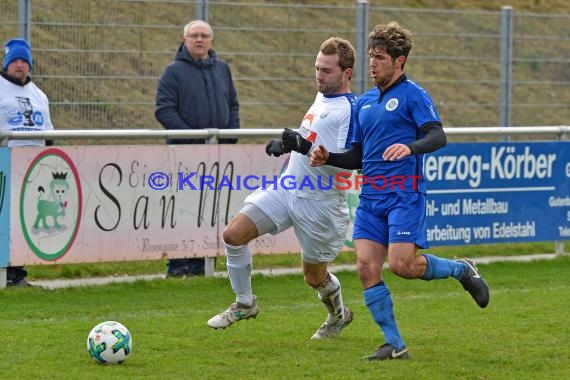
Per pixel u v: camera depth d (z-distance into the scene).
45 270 28.64
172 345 19.52
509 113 45.44
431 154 30.89
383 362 17.98
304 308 24.25
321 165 18.50
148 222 27.67
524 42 50.53
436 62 48.94
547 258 33.53
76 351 18.70
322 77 19.42
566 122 51.00
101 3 37.00
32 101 27.38
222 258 31.30
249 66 40.97
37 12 36.00
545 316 23.06
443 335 20.81
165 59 37.78
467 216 31.67
